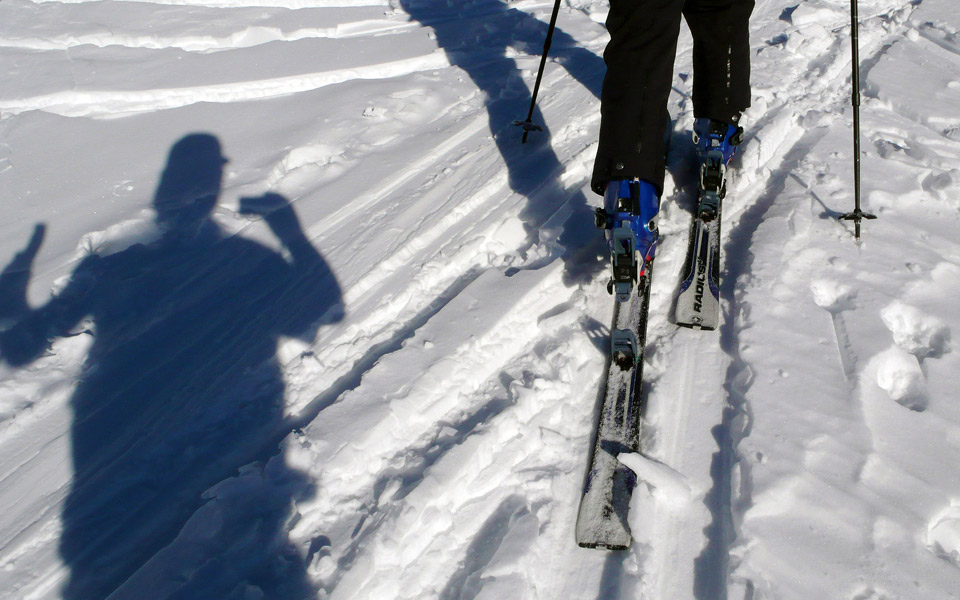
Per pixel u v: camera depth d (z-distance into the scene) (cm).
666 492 171
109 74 420
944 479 166
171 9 523
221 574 157
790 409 183
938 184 272
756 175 295
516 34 477
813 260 238
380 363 208
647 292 227
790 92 365
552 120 349
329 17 512
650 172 222
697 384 203
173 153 341
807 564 149
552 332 223
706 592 153
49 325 240
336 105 380
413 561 161
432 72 421
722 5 254
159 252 275
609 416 191
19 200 310
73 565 166
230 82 405
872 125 325
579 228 264
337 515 170
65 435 201
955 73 375
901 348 209
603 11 505
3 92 406
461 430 191
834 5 482
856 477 165
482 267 260
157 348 229
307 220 288
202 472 186
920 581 145
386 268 256
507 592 149
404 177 313
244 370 218
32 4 531
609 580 158
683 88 369
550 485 179
